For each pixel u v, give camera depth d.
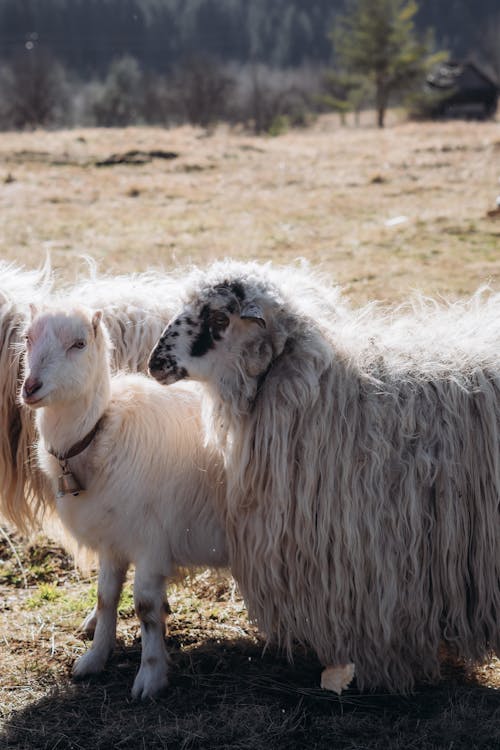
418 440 3.86
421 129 30.31
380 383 3.90
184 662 4.16
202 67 66.56
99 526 3.93
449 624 3.89
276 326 3.73
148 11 132.62
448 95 56.75
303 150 23.95
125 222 14.78
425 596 3.86
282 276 4.01
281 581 3.91
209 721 3.69
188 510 4.00
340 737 3.59
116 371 4.75
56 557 5.36
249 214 15.41
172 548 3.99
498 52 106.62
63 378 3.62
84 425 3.80
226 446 3.89
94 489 3.87
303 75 92.38
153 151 22.62
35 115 61.41
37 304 3.88
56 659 4.23
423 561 3.84
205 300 3.69
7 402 4.59
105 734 3.62
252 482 3.86
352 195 16.94
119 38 123.19
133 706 3.81
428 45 52.78
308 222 14.57
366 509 3.80
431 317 4.55
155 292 5.08
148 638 3.93
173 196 17.39
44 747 3.56
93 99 69.81
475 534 3.86
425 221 13.99
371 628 3.86
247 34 135.50
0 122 60.94
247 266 3.84
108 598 4.08
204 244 12.88
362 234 13.34
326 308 4.10
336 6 155.25
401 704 3.85
